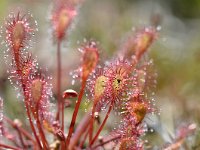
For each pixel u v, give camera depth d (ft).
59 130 0.97
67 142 0.97
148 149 1.10
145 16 2.16
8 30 0.96
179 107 1.40
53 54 1.59
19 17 0.98
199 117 1.32
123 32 1.81
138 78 0.99
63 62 1.56
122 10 2.11
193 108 1.37
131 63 1.03
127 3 2.32
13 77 0.96
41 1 2.04
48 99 1.01
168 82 1.54
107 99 0.95
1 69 1.38
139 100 0.94
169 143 1.08
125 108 0.94
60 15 1.13
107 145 1.08
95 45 1.01
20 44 0.96
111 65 0.95
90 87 0.96
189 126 1.10
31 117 1.03
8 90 1.38
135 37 1.14
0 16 1.78
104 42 1.66
